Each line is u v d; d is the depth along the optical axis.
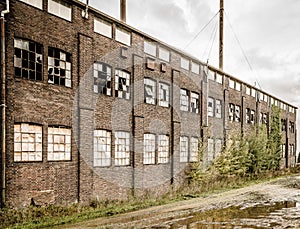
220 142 28.16
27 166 12.46
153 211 13.83
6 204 11.56
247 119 34.34
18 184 12.12
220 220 12.10
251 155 29.92
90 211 13.27
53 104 13.61
